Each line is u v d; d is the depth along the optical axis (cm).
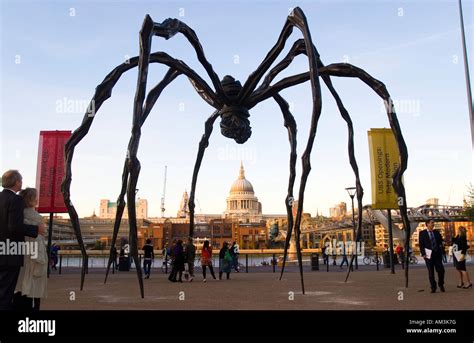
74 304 997
